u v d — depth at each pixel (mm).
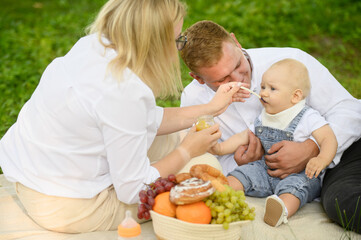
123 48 2531
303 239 2705
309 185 3047
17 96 5703
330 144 3113
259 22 8031
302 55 3559
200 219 2404
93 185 2691
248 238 2689
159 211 2473
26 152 2725
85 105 2510
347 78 6121
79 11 9523
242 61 3254
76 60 2625
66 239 2635
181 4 2680
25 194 2729
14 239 2658
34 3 10312
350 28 7930
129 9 2523
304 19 8203
